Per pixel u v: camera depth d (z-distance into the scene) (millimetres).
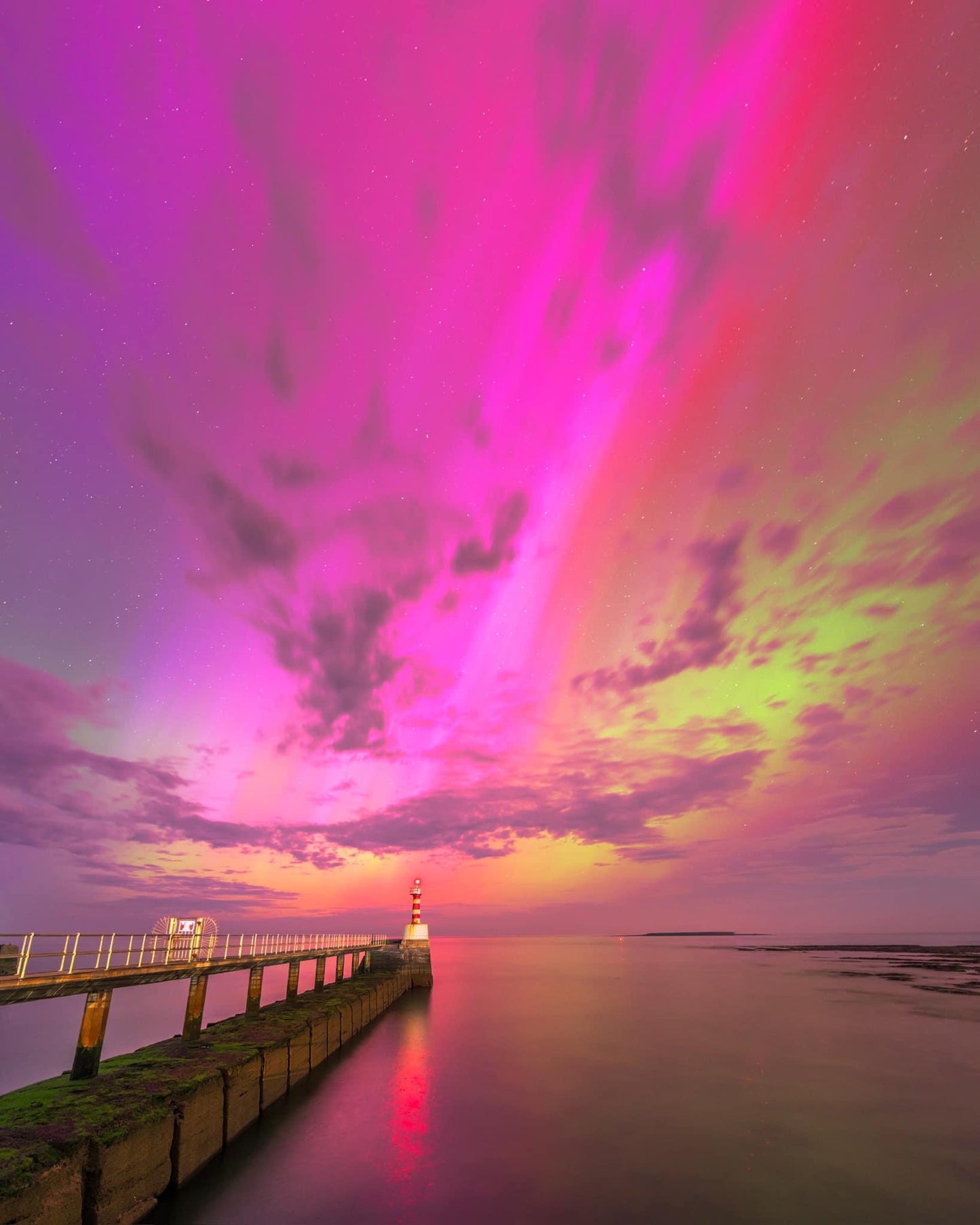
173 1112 11781
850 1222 11805
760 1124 17453
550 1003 45406
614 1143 15906
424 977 51719
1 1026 41188
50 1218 8492
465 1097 20031
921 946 174625
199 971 18156
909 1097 20172
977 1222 11836
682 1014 39531
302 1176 13648
